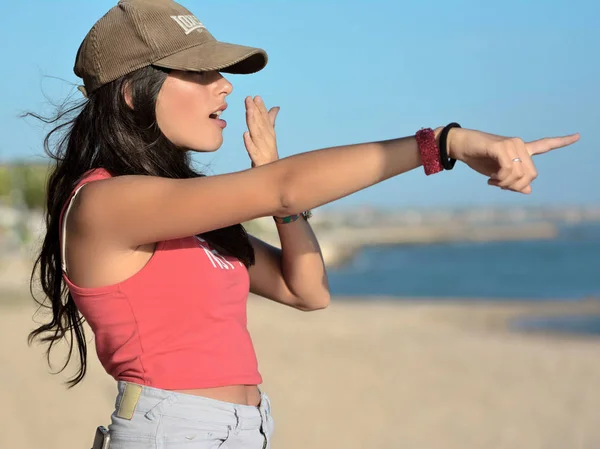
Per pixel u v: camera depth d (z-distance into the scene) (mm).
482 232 134500
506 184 1893
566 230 137875
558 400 9352
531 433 7879
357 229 151000
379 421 8250
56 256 2463
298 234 2799
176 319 2227
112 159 2367
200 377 2223
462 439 7625
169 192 2088
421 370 11234
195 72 2414
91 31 2414
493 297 31172
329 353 12797
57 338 2594
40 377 9625
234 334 2322
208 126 2447
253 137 2684
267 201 2039
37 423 7695
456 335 15906
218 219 2074
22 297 23859
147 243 2180
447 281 43875
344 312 21625
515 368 11469
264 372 11016
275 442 7402
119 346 2240
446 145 1969
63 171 2465
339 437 7613
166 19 2379
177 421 2189
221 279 2316
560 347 13805
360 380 10453
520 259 64750
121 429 2225
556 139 1926
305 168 2014
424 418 8398
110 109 2377
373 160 1993
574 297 30109
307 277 2809
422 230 144750
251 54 2396
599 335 16281
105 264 2199
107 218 2139
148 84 2365
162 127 2408
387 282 44250
